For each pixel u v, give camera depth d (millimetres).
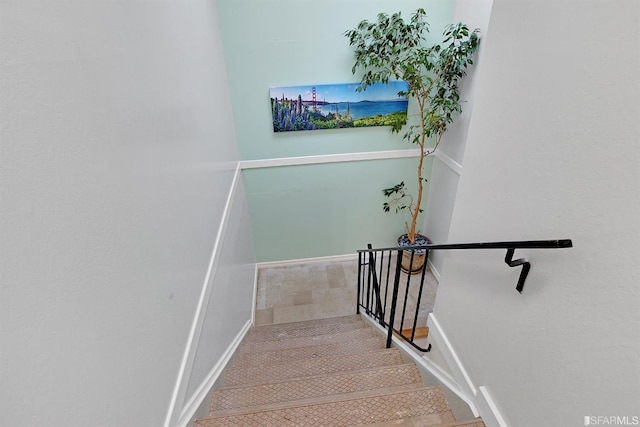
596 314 795
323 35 3170
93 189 857
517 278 1094
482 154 1316
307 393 1747
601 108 769
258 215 4023
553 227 935
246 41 3117
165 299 1271
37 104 685
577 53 833
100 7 959
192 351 1510
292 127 3516
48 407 654
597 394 798
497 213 1218
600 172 778
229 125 3172
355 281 4129
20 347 599
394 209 4191
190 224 1638
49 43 729
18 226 616
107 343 874
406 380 1812
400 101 3494
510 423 1156
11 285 591
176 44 1689
